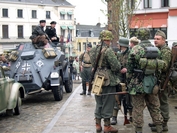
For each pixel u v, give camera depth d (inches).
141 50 232.1
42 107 441.4
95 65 264.2
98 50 263.0
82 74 507.2
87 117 335.6
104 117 262.8
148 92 228.7
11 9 2632.9
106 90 260.5
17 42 2659.9
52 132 278.1
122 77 287.3
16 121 354.0
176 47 253.0
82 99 463.2
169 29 1002.7
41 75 466.3
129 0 634.2
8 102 359.6
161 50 252.5
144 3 1039.6
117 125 291.9
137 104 237.1
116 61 255.4
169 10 995.3
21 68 472.7
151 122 299.1
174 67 255.0
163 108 263.0
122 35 593.9
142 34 242.5
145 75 231.3
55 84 467.2
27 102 493.0
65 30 2957.7
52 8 2864.2
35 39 503.2
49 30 613.6
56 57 488.4
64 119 328.2
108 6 615.2
